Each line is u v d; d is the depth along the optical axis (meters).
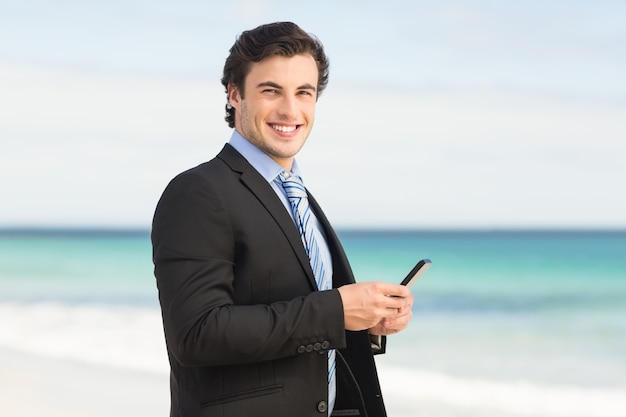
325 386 1.88
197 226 1.76
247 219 1.83
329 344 1.77
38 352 10.00
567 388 9.79
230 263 1.80
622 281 25.78
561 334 16.09
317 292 1.80
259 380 1.81
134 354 9.86
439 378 9.97
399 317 2.03
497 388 9.43
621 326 17.20
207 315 1.69
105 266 31.91
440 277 27.28
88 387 7.62
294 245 1.88
